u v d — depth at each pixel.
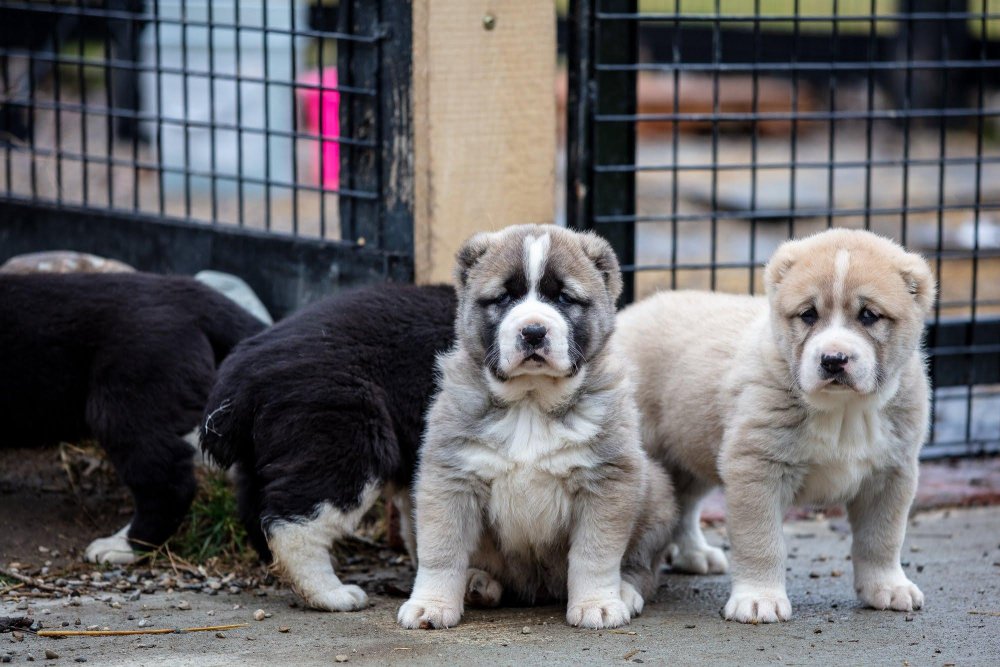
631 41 2.86
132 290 2.72
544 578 2.52
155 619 2.44
